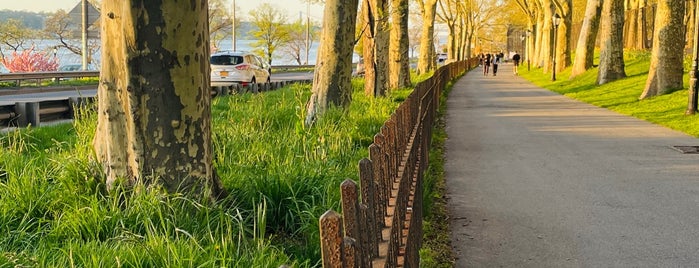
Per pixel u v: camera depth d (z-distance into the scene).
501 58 103.75
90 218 5.19
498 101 24.62
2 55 47.25
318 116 12.42
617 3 27.58
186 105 5.87
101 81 5.95
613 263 5.78
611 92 24.72
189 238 4.93
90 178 5.94
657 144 12.87
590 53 33.72
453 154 11.74
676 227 6.89
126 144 5.87
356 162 8.25
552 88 32.03
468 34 81.00
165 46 5.73
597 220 7.15
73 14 42.84
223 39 77.94
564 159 11.12
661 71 20.78
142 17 5.68
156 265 4.37
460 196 8.30
